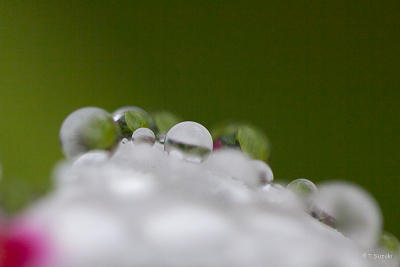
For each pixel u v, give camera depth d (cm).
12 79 15
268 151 6
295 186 6
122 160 6
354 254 6
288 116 17
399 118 17
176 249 5
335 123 17
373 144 17
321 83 17
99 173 6
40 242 5
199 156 6
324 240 5
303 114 17
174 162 6
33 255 5
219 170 6
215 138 6
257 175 6
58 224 5
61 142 6
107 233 5
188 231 5
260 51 17
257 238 5
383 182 17
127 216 5
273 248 5
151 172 6
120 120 6
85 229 5
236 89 17
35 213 5
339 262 5
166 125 6
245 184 6
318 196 6
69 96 15
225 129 6
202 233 5
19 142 15
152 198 5
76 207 5
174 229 5
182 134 6
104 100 16
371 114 17
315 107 17
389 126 17
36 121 15
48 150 15
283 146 17
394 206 16
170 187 5
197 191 5
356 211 6
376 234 6
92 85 16
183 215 5
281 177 16
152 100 16
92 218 5
